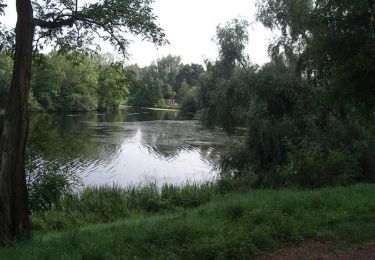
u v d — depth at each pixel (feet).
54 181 46.01
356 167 56.95
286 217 27.78
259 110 73.00
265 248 23.08
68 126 177.27
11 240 26.40
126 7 31.94
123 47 35.09
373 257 20.95
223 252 21.21
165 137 150.51
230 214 30.73
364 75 35.04
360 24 36.86
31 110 217.77
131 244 23.24
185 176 87.10
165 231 24.22
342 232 25.20
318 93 67.41
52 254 21.86
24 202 27.76
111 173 87.66
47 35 34.19
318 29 40.88
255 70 77.30
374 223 27.09
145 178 83.76
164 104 378.73
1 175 26.61
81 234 27.22
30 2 27.73
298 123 70.85
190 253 21.34
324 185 51.19
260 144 72.08
